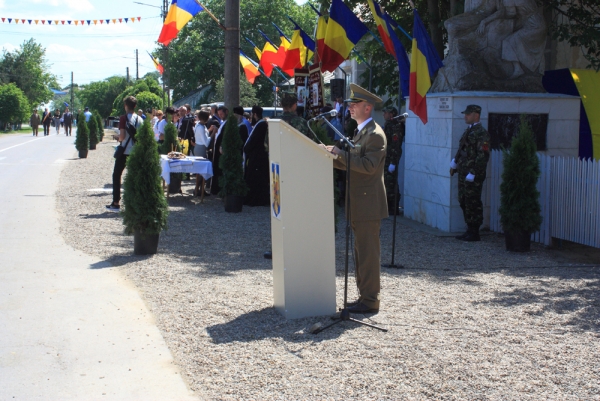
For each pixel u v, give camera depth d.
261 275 6.87
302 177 5.16
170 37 13.29
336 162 5.33
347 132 12.56
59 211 11.08
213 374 4.15
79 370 4.23
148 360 4.39
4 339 4.77
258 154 12.28
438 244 9.04
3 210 10.99
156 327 5.07
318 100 11.53
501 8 10.42
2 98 56.66
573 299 6.08
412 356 4.47
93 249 8.02
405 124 11.70
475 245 9.02
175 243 8.61
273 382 4.02
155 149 7.72
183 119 16.00
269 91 43.06
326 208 5.25
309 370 4.21
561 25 12.42
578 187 8.59
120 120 11.20
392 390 3.91
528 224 8.41
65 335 4.87
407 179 11.48
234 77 13.76
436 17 13.73
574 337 4.95
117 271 6.91
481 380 4.07
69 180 16.25
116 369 4.24
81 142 23.98
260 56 18.11
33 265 7.07
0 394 3.86
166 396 3.84
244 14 44.25
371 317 5.38
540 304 5.88
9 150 28.30
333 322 5.16
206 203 12.75
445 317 5.42
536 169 8.42
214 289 6.22
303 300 5.30
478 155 9.05
